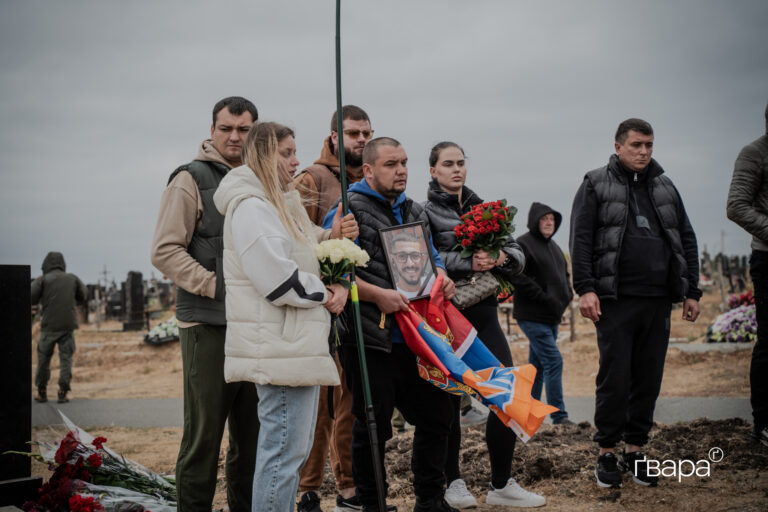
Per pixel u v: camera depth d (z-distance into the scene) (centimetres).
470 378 384
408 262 411
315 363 320
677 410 799
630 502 449
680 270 486
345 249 352
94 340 2114
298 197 356
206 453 374
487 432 457
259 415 331
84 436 474
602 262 486
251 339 319
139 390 1287
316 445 451
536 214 728
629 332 482
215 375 373
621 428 477
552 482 501
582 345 1507
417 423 413
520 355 1488
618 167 499
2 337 407
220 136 398
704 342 1475
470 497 457
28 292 416
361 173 524
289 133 348
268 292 312
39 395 1120
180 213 377
